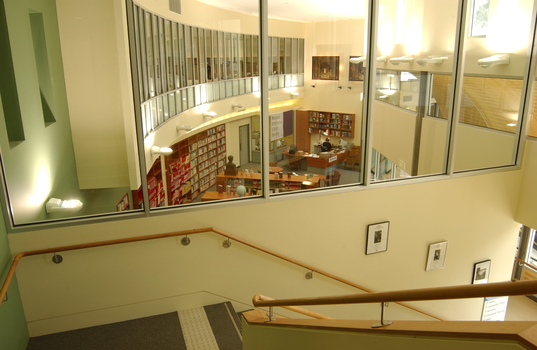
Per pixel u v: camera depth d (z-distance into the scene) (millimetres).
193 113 4754
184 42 4602
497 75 5824
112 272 4629
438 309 6570
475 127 5926
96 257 4535
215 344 4426
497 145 6168
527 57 5918
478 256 6484
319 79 5055
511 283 1398
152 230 4656
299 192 5246
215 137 4812
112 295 4684
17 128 4117
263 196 5082
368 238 5641
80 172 4387
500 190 6316
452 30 5461
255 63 4809
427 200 5887
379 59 5188
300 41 4930
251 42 4770
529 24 5805
